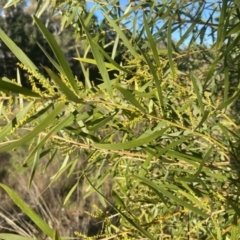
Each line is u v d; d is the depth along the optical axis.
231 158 0.50
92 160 0.58
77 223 1.85
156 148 0.49
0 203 1.98
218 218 0.51
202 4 0.61
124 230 0.51
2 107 0.40
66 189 2.01
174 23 0.63
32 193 2.00
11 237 0.34
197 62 0.85
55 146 0.51
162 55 0.71
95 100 0.38
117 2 0.69
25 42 6.13
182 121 0.49
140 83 0.52
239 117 0.78
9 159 2.28
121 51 0.81
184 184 0.48
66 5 0.72
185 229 0.64
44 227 0.32
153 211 0.70
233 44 0.44
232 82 0.77
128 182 0.66
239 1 0.46
